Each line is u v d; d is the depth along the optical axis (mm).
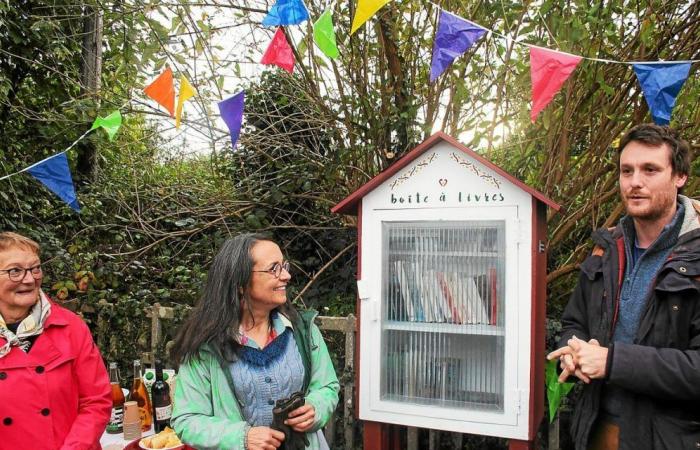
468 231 2051
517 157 3197
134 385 2357
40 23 3586
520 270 1939
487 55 2939
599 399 1531
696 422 1381
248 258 1562
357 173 3436
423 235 2109
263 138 3574
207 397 1566
